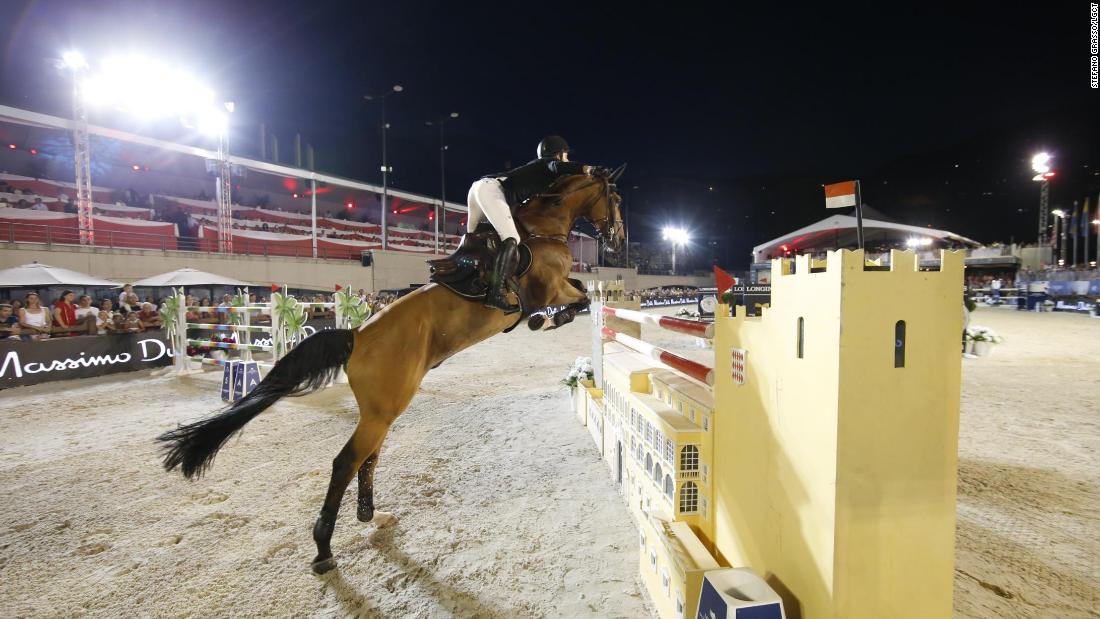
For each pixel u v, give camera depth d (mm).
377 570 2547
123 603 2330
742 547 1925
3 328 8781
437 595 2318
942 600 1469
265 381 2588
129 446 4789
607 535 2822
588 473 3787
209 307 9055
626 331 5863
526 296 3043
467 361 9859
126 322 9805
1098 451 3998
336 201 30203
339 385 7555
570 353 10969
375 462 3025
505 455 4258
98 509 3350
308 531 3004
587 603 2219
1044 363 8141
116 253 14141
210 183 24531
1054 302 20250
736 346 1973
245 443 4789
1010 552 2523
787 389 1604
